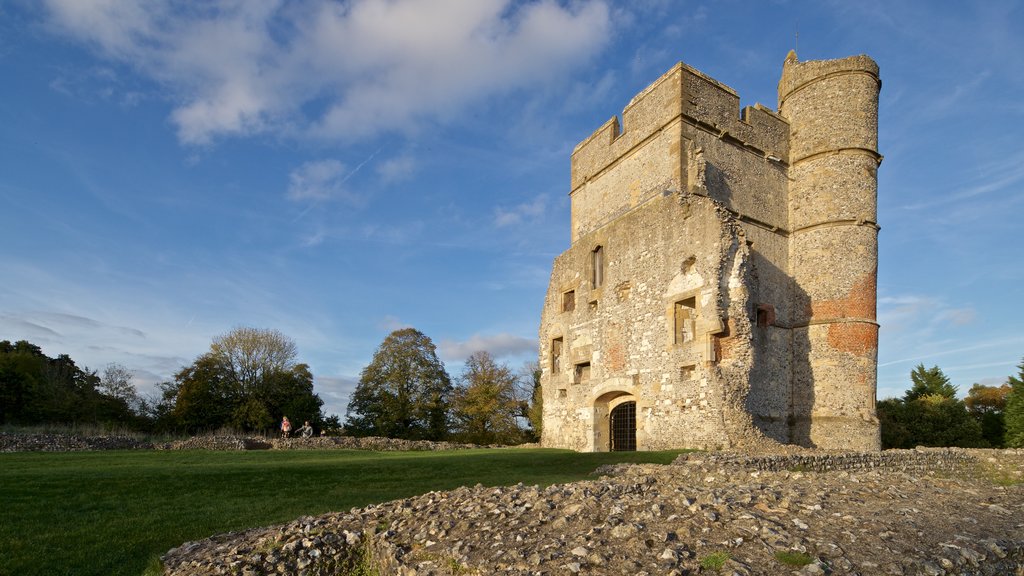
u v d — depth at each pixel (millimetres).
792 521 7227
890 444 37031
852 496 8703
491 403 54812
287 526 9172
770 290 26625
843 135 27219
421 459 19406
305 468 16031
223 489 13195
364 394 53750
